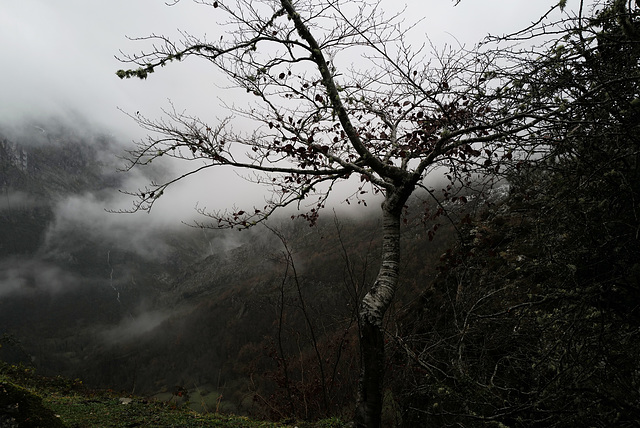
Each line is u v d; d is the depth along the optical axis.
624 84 2.67
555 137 2.97
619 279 2.99
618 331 3.07
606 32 2.96
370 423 3.75
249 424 5.30
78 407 5.50
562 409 2.90
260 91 4.71
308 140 4.93
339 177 5.03
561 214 3.52
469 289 5.92
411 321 7.48
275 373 8.88
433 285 7.95
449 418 4.18
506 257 6.31
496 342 4.75
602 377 3.02
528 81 2.84
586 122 2.59
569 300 3.34
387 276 4.33
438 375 4.88
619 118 2.76
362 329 4.09
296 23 4.19
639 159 2.88
